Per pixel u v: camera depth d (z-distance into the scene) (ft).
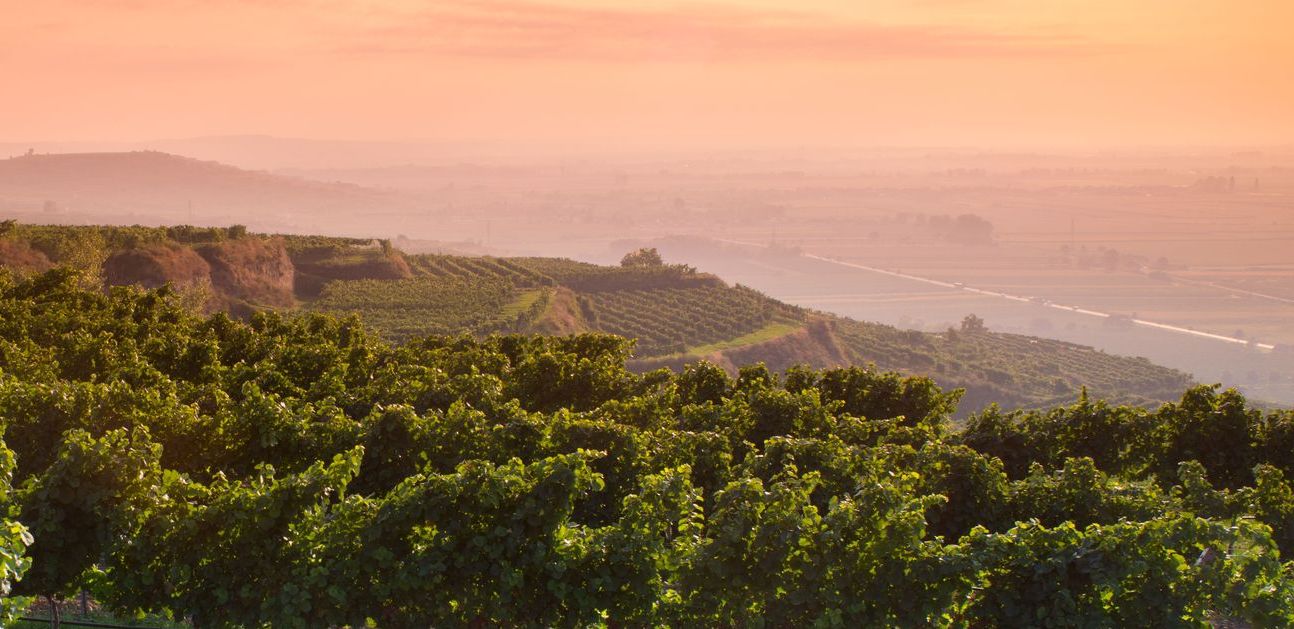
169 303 152.87
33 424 65.87
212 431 68.39
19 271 253.85
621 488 67.00
